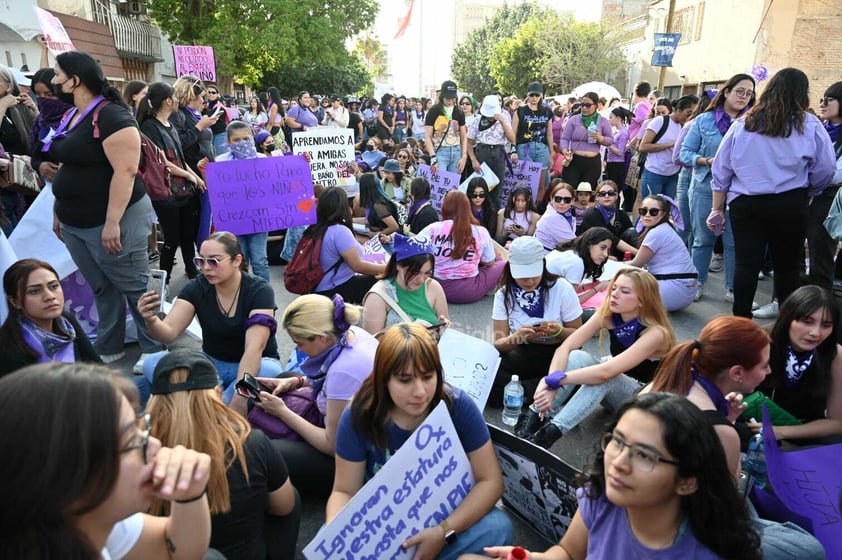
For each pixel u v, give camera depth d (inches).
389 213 258.8
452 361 135.0
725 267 218.4
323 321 108.2
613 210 246.4
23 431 37.7
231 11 884.6
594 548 73.5
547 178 346.3
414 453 85.2
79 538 39.8
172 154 209.0
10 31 470.3
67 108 168.7
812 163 157.6
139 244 158.1
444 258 216.1
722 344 92.6
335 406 105.8
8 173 203.0
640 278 126.4
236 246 130.3
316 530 107.7
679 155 224.8
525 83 1606.8
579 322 151.7
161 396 75.7
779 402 119.7
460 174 337.4
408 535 86.9
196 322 177.0
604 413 145.6
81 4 692.7
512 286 150.9
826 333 110.7
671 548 66.6
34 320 122.6
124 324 170.9
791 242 165.6
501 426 140.5
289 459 108.9
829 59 719.1
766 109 156.0
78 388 40.1
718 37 855.1
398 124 685.9
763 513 99.7
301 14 901.8
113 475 40.8
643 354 124.0
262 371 134.8
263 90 1204.5
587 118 337.4
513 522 110.9
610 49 1376.7
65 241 157.8
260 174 209.3
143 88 232.7
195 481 52.2
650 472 62.4
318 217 188.1
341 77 1245.7
